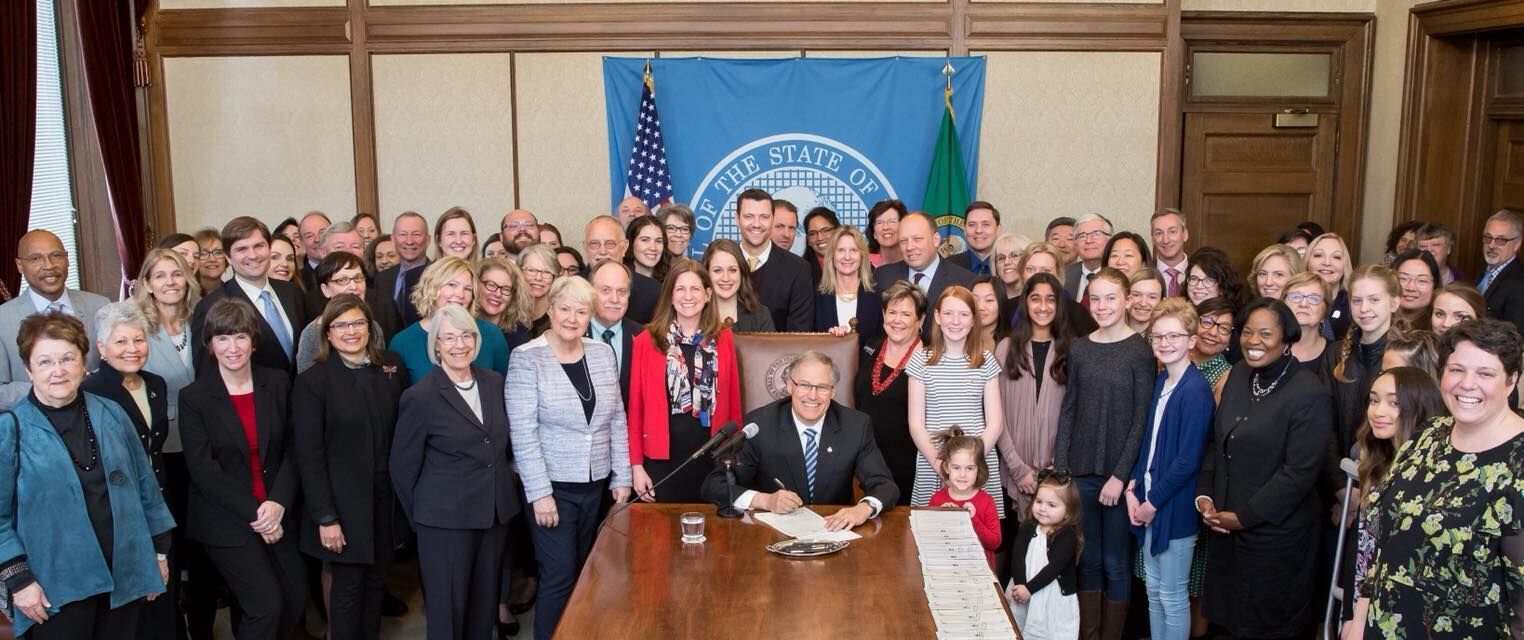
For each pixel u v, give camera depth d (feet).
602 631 9.64
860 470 13.29
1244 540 13.37
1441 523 8.76
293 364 15.33
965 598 10.25
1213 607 13.84
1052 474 13.08
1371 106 25.50
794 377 13.03
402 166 24.14
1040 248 16.34
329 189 24.16
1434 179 24.18
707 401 14.49
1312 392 13.00
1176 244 19.58
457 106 23.97
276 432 13.25
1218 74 25.40
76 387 11.30
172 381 14.03
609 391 13.89
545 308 16.20
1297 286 14.51
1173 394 13.71
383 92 23.94
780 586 10.60
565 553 13.80
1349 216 25.90
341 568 13.43
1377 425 10.98
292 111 23.98
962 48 23.67
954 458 13.15
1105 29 23.66
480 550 13.44
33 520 10.98
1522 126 23.13
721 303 16.29
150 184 23.95
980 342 14.46
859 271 17.54
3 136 18.24
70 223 22.15
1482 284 19.74
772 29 23.62
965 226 20.63
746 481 13.34
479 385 13.25
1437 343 12.17
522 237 19.74
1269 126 25.52
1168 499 13.74
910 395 14.52
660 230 17.51
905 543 11.77
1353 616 10.19
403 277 18.53
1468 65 23.84
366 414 13.30
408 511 13.19
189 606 14.44
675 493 14.55
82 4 21.22
